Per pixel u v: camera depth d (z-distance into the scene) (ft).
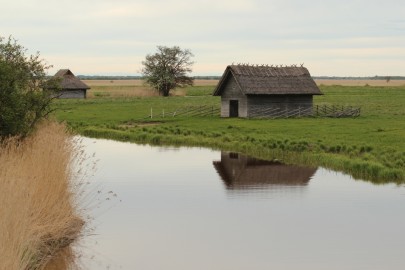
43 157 49.67
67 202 49.70
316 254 46.73
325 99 304.50
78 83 327.67
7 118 65.31
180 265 43.96
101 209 61.05
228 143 120.26
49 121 92.12
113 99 311.88
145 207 62.23
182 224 55.47
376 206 63.21
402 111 213.25
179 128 148.97
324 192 71.05
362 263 44.47
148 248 48.01
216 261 44.98
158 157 103.76
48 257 43.55
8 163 43.88
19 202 36.09
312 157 96.99
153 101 294.25
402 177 79.77
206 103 274.16
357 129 141.90
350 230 53.62
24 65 73.67
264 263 44.47
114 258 45.32
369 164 84.53
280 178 81.35
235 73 183.32
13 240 32.68
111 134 143.74
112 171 86.69
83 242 49.08
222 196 68.33
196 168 90.53
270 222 56.39
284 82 187.52
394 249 48.01
